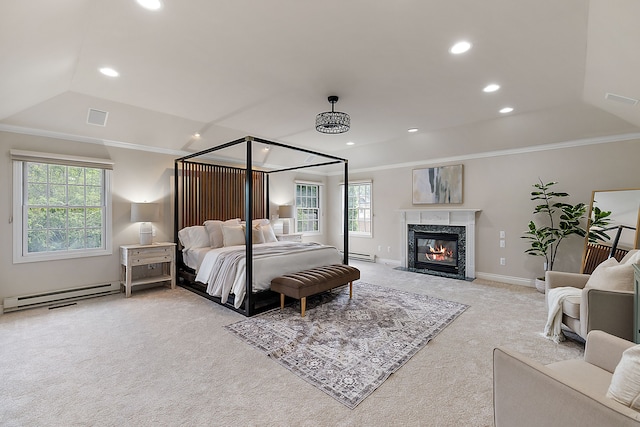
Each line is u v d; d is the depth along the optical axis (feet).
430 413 5.74
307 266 13.33
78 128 12.61
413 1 5.75
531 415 3.72
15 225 11.68
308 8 5.96
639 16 5.27
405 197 20.58
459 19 6.33
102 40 7.16
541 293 14.02
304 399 6.17
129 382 6.76
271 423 5.47
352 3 5.80
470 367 7.42
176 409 5.86
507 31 6.77
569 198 14.32
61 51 7.31
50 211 12.67
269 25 6.55
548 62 8.21
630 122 11.80
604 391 4.10
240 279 11.41
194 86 9.96
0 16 5.11
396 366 7.43
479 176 17.22
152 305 12.31
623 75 7.87
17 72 7.53
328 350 8.28
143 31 6.78
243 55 7.89
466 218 17.52
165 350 8.30
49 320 10.55
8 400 6.07
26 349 8.32
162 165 15.93
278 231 20.92
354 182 23.45
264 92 10.43
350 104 11.64
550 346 8.55
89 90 10.36
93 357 7.89
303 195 24.09
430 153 18.30
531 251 15.21
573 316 8.37
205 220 17.51
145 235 14.47
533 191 15.35
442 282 16.19
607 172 13.34
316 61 8.23
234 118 13.41
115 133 13.53
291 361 7.70
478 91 10.34
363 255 22.94
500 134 14.74
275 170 20.44
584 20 6.26
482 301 12.76
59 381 6.77
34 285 12.10
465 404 6.00
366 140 17.49
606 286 8.07
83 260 13.30
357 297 13.34
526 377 3.78
